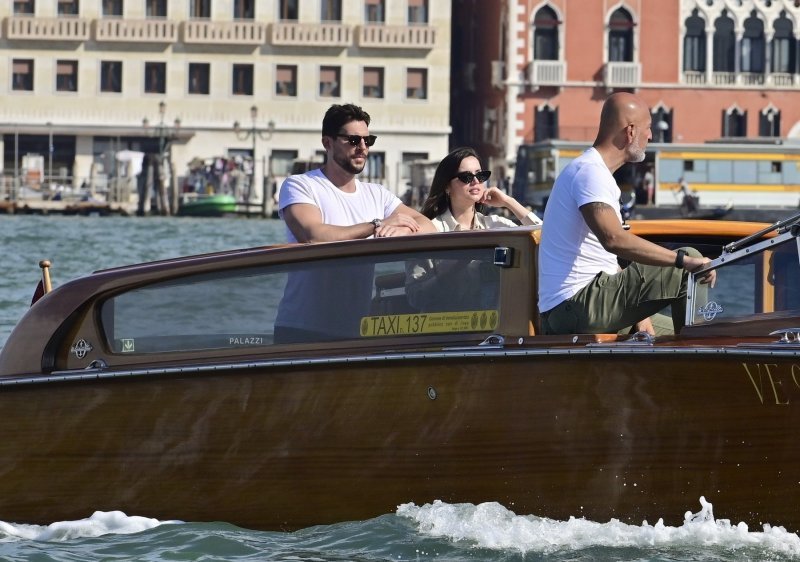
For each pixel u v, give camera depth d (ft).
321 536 65.46
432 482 64.69
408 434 64.59
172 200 579.89
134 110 620.49
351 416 65.10
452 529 63.98
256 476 66.59
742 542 61.93
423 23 629.51
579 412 62.54
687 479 62.18
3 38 614.75
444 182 80.84
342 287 66.69
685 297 64.39
